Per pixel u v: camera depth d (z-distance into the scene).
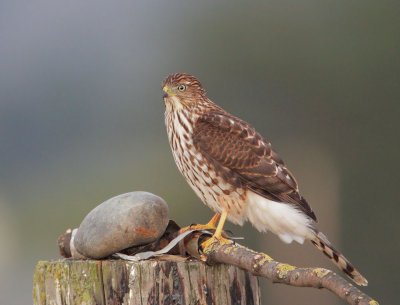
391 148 18.77
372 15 19.70
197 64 21.66
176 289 5.50
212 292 5.62
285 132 19.95
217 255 5.56
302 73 20.02
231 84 20.98
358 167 18.78
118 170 23.89
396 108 19.08
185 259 5.82
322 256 16.17
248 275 5.84
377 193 18.36
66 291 5.54
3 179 28.05
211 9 22.00
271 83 20.41
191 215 19.34
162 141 23.56
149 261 5.54
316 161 19.19
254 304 5.88
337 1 20.17
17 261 21.83
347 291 4.69
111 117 26.55
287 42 20.41
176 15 23.44
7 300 17.94
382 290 16.70
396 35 19.47
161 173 22.11
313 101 19.77
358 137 19.11
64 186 25.62
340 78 19.61
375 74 19.42
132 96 25.12
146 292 5.43
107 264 5.48
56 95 29.02
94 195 23.98
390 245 17.50
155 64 24.56
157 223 5.79
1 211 25.47
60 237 6.38
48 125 28.58
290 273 5.11
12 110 30.02
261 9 21.03
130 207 5.76
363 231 17.92
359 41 19.83
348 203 18.42
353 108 19.33
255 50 20.70
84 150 26.47
